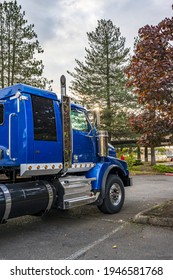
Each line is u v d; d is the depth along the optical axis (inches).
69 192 201.6
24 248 154.7
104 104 839.7
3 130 185.3
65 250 149.7
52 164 190.4
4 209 156.3
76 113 228.1
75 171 216.4
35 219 224.8
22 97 175.6
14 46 665.0
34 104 182.7
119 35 856.3
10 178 196.7
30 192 174.6
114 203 241.8
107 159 253.3
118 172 264.8
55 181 199.6
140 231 181.3
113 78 852.0
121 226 196.1
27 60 678.5
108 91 833.5
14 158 174.9
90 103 845.8
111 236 173.0
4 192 160.6
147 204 276.5
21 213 168.2
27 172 172.9
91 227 196.7
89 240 166.4
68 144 205.0
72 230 190.1
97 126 250.4
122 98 813.2
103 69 855.1
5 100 185.6
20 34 671.1
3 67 652.7
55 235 179.2
